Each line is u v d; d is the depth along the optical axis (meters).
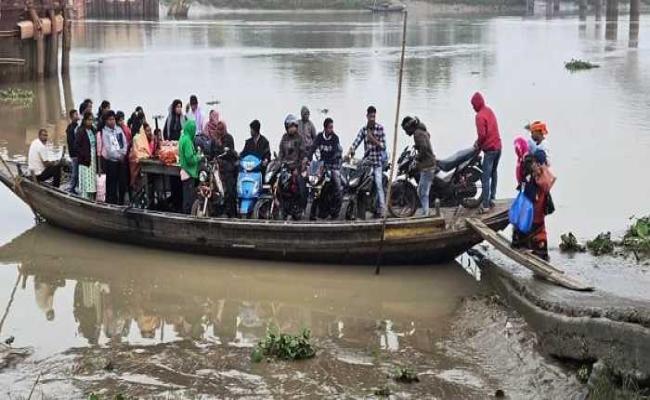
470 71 37.12
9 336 9.86
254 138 12.76
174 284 11.57
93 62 41.47
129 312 10.64
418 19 81.44
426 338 9.63
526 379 8.38
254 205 12.60
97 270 12.14
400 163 12.52
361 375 8.54
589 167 18.02
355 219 12.39
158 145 13.49
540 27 68.31
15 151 20.50
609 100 27.91
